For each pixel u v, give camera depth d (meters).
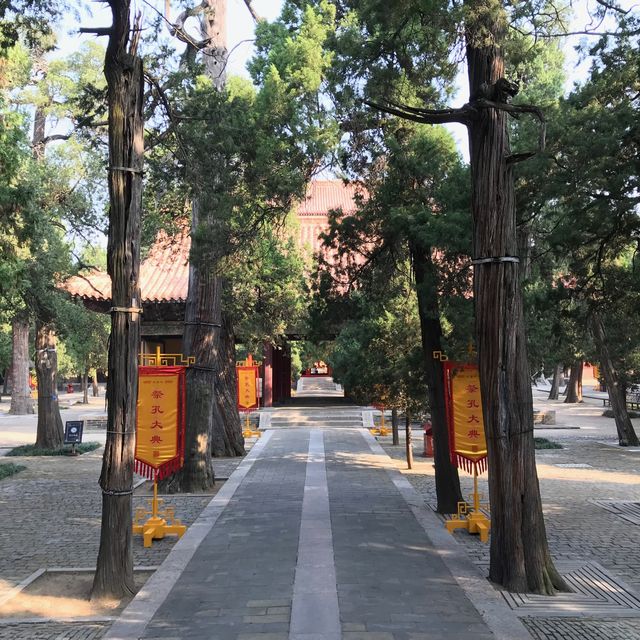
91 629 5.34
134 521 9.07
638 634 5.01
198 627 5.14
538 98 14.73
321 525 8.52
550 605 5.68
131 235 6.48
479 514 8.36
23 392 33.28
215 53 12.58
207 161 8.62
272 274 17.97
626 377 18.39
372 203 9.69
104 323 22.52
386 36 8.51
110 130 6.56
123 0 6.50
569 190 9.03
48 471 14.44
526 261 13.62
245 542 7.70
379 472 13.05
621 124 8.71
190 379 11.95
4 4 7.51
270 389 25.80
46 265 16.17
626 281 10.30
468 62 6.94
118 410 6.28
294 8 10.84
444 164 9.46
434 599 5.75
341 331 13.60
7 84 13.38
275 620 5.25
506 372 6.38
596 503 10.37
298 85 9.21
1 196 9.73
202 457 11.83
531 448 6.35
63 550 7.84
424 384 10.62
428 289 8.96
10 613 5.73
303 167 9.47
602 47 9.59
